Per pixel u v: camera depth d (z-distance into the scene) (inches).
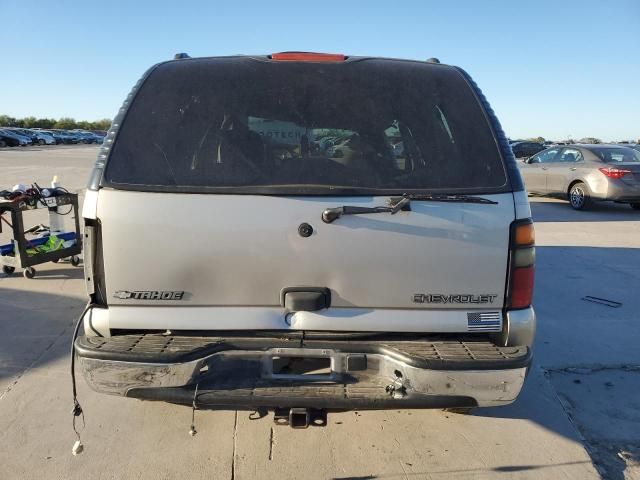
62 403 134.3
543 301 218.8
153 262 95.8
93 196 95.6
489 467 113.7
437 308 98.5
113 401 135.6
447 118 104.7
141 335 99.2
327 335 98.9
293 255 95.7
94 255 97.1
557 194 498.9
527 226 98.3
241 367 97.3
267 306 97.9
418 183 98.4
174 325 97.3
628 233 365.1
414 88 108.2
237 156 99.1
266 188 96.2
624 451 121.3
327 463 113.7
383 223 95.4
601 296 225.6
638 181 440.1
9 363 155.2
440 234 96.1
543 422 131.0
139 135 99.6
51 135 2225.6
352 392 95.3
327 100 105.7
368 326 97.7
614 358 166.7
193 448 117.5
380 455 116.7
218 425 126.3
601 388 148.6
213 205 95.0
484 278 98.0
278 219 95.0
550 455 118.3
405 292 97.5
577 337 182.2
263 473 110.2
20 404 133.4
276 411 98.3
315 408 95.5
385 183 98.1
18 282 232.2
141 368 93.0
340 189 96.5
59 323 185.5
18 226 228.7
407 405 94.9
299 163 99.3
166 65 110.1
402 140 102.8
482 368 92.9
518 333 99.6
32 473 108.4
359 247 95.7
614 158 466.0
